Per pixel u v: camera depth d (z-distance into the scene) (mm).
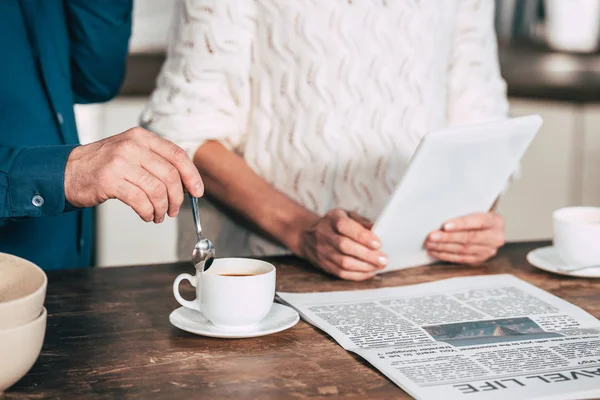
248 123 1471
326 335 944
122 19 1555
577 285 1164
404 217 1177
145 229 2672
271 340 925
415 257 1282
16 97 1356
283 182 1447
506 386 771
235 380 805
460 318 992
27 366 747
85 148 1015
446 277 1218
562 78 2949
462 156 1131
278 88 1427
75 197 1006
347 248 1172
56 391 777
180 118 1388
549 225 3049
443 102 1543
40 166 1010
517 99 2963
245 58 1421
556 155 2994
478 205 1288
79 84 1625
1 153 1029
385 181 1463
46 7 1403
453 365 830
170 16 2596
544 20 2990
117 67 1618
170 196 976
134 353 881
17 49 1364
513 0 2967
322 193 1439
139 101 2625
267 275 939
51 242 1444
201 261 995
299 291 1135
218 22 1377
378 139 1448
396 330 945
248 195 1358
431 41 1470
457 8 1557
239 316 924
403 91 1448
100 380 805
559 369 818
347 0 1402
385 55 1432
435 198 1188
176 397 764
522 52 2986
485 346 888
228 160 1392
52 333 946
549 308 1033
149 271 1232
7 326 723
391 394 770
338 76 1413
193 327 944
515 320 983
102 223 2629
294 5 1394
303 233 1292
